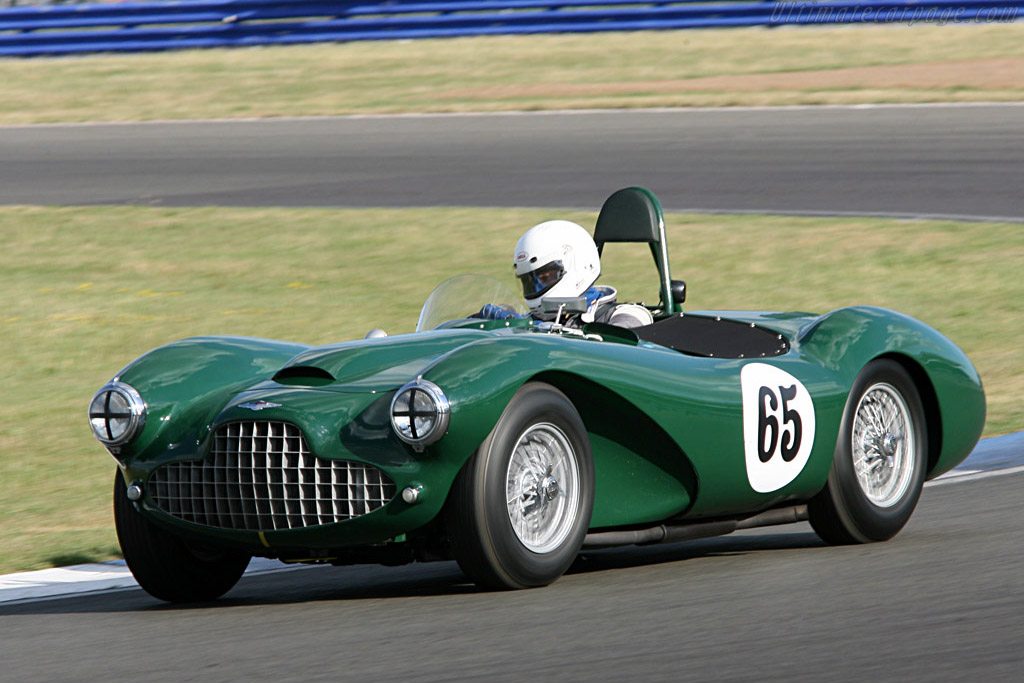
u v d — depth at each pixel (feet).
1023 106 222.07
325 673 43.88
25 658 49.85
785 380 63.67
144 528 59.82
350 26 320.09
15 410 114.73
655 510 60.44
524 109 249.34
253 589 64.59
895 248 153.17
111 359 130.11
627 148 212.64
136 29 325.62
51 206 199.72
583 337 63.82
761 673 41.65
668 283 72.79
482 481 53.11
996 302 134.10
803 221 166.30
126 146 242.37
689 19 304.30
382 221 178.81
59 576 69.15
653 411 57.98
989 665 41.50
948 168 187.11
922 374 68.95
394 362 58.49
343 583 64.49
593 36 306.96
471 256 160.56
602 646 45.75
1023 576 54.19
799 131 215.72
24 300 153.38
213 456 56.13
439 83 277.23
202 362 61.05
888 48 278.67
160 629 53.93
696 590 55.06
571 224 70.23
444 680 42.32
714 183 187.83
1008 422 97.04
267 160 224.12
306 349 64.49
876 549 64.08
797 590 54.29
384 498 53.31
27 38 330.34
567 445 56.29
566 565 55.98
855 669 41.70
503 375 53.67
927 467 69.56
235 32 323.98
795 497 64.69
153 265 166.20
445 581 62.54
